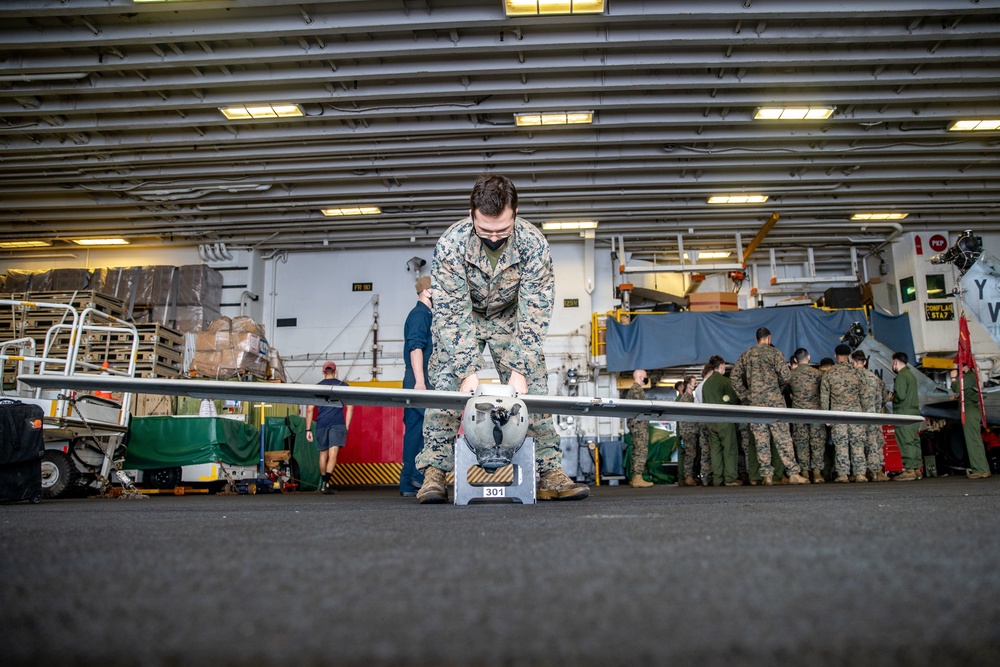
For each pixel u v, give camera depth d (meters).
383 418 13.65
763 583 0.78
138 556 1.07
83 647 0.54
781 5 8.10
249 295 14.77
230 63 9.00
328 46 8.84
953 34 8.53
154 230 14.17
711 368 8.73
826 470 9.61
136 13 8.30
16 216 13.30
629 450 12.00
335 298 15.29
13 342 6.66
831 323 13.38
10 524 1.94
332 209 13.39
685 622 0.60
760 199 13.01
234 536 1.41
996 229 14.35
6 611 0.68
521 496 3.25
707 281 15.75
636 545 1.16
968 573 0.83
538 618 0.62
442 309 3.28
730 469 8.55
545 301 3.37
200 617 0.64
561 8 8.08
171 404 9.92
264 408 10.36
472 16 8.27
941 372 14.18
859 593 0.72
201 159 11.37
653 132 10.98
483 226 2.84
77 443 7.02
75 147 10.91
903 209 13.41
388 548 1.17
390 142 11.16
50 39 8.41
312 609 0.67
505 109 10.06
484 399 2.78
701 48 9.06
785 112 10.31
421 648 0.52
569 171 11.92
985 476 8.86
